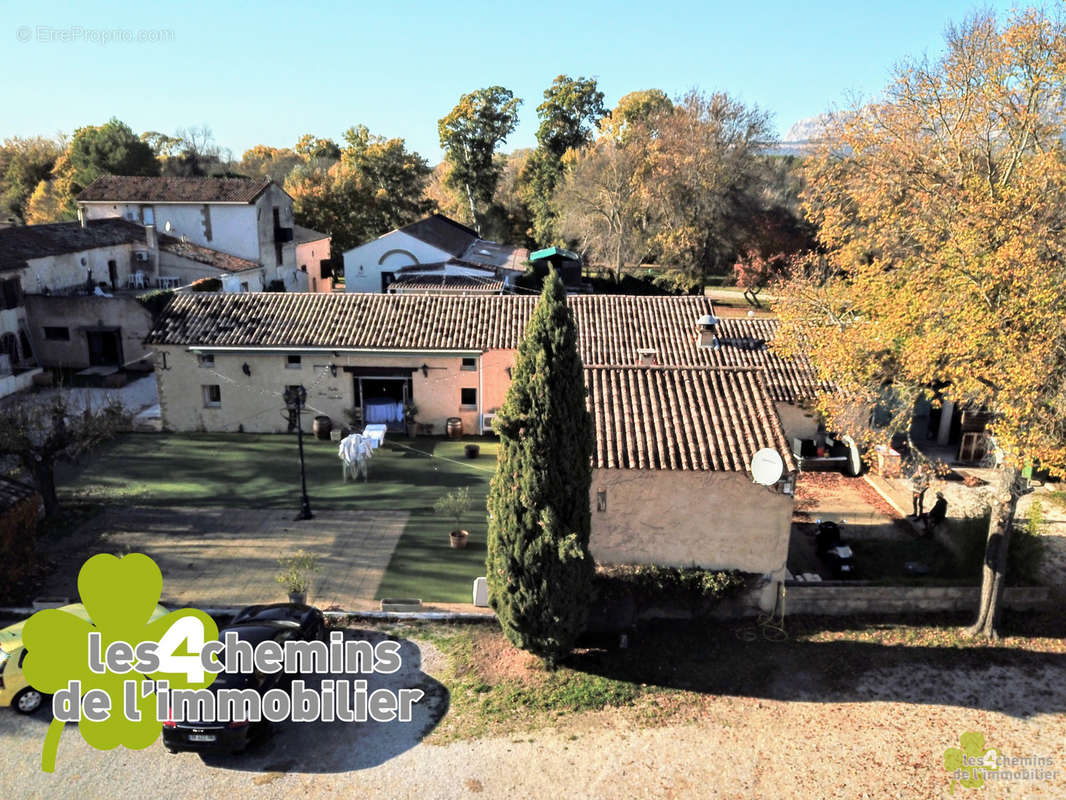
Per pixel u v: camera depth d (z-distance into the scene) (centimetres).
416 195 7625
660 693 1410
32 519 1842
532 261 5622
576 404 1366
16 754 1257
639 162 6325
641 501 1595
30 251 3662
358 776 1213
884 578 1788
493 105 7606
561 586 1395
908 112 2312
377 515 2217
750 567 1619
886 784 1184
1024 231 1521
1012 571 1706
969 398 1727
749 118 5888
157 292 3634
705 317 2845
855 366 1812
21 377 3322
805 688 1419
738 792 1176
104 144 6438
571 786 1191
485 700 1399
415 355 2841
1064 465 1473
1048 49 1975
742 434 1620
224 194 4831
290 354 2858
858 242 2156
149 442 2827
